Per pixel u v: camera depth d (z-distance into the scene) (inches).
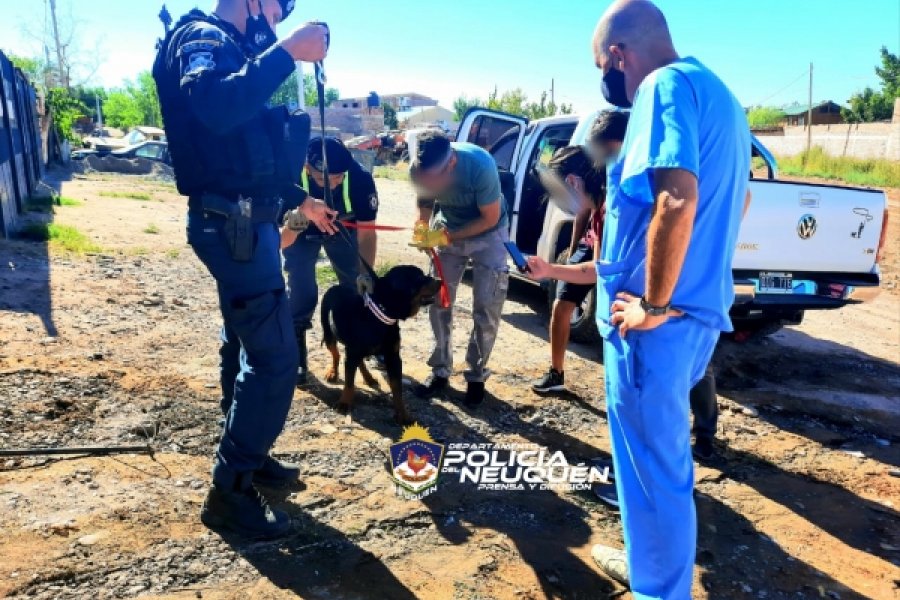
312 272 170.2
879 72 2265.0
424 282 149.8
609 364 91.1
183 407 151.7
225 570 101.8
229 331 125.0
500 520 122.7
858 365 235.6
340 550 109.4
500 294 165.3
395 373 154.1
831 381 216.8
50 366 164.4
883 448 169.0
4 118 363.3
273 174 101.7
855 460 160.4
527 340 232.7
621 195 88.1
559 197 165.5
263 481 124.7
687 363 87.3
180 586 97.3
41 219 386.3
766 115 2603.3
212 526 110.9
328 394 170.1
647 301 81.7
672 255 78.2
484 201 158.7
